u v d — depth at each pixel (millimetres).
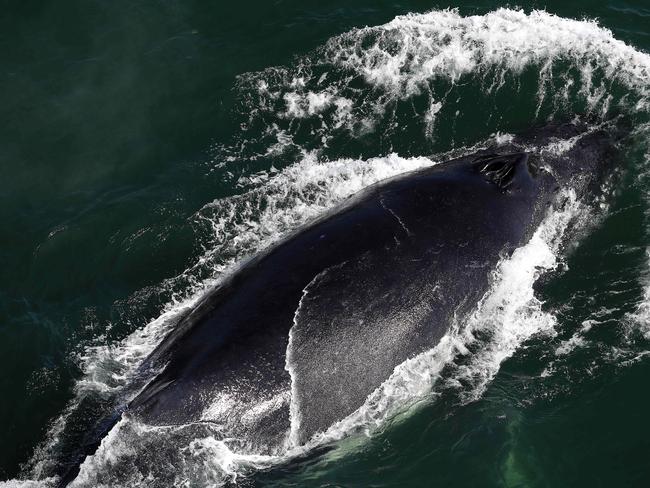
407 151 44469
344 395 31609
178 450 29469
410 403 33156
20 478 31500
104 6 51969
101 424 31469
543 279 37531
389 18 50719
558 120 43781
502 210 36219
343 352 31641
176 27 50750
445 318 33906
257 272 34000
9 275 39406
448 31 49750
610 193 40781
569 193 39250
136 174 43656
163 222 41438
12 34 50219
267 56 49000
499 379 34562
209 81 47812
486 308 35438
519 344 35750
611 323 36406
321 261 33312
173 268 39719
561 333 36156
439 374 34031
